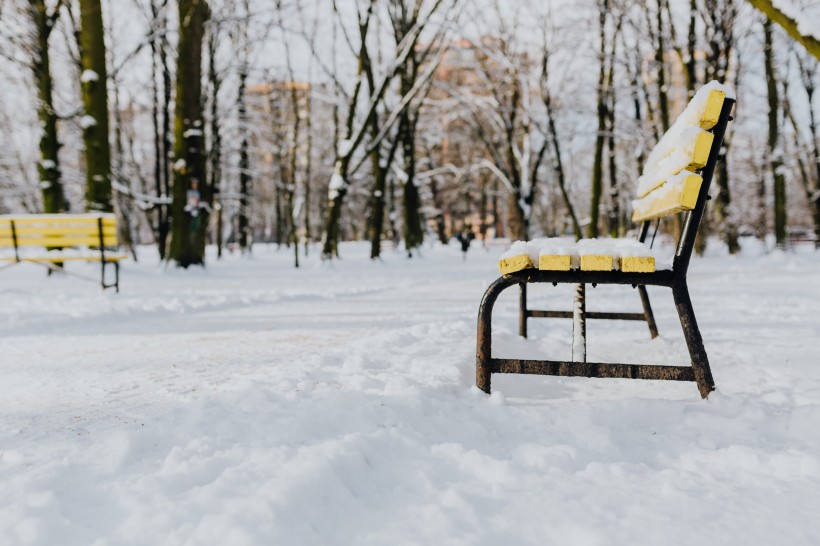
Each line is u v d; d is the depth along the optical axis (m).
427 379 2.48
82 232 7.25
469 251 30.95
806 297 6.56
